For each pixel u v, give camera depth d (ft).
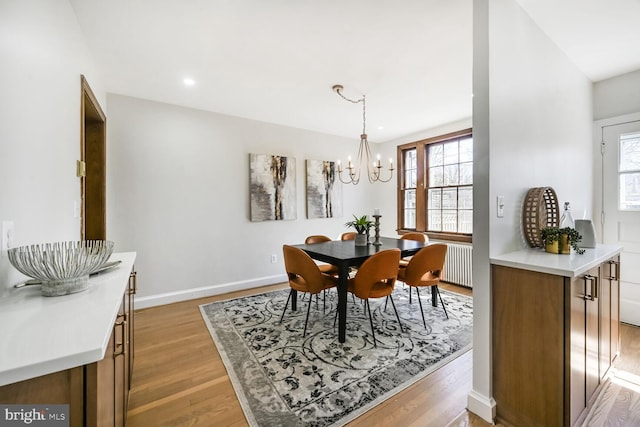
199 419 4.90
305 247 9.63
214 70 8.19
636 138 8.51
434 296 10.23
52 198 4.50
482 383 5.16
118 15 5.76
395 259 7.60
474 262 5.32
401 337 7.91
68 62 5.28
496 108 5.13
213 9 5.63
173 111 10.93
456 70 8.26
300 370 6.33
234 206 12.41
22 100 3.59
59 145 4.80
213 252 11.90
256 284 13.05
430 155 14.94
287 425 4.76
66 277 3.35
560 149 7.26
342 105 11.09
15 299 3.18
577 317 4.52
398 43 6.88
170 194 10.90
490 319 5.13
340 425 4.77
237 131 12.45
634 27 6.32
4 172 3.19
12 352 2.05
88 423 2.24
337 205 15.74
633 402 5.32
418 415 5.06
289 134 14.05
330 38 6.66
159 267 10.73
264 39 6.68
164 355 7.02
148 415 4.99
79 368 2.20
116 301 3.18
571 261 4.85
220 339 7.84
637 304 8.56
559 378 4.42
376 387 5.76
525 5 5.67
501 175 5.29
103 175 9.16
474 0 5.19
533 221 5.74
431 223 14.84
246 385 5.81
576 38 6.79
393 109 11.58
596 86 9.20
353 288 7.77
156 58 7.50
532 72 6.11
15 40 3.43
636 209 8.55
